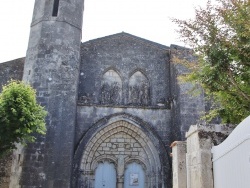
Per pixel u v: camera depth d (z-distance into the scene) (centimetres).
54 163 1484
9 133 1200
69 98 1623
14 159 1512
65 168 1501
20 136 1224
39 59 1648
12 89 1259
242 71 873
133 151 1805
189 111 1744
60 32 1709
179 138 1694
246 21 790
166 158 1748
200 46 891
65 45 1700
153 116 1839
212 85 904
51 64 1645
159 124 1828
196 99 1767
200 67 946
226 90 898
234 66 870
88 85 1864
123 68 1934
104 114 1800
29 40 1739
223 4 862
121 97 1878
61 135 1545
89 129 1745
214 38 860
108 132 1808
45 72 1628
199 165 722
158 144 1772
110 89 1891
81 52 1919
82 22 1869
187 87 1783
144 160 1791
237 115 1005
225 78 861
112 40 1988
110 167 1780
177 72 1823
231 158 595
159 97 1908
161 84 1938
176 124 1759
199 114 1739
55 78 1627
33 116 1248
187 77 1026
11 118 1202
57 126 1549
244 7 836
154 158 1755
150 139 1783
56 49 1675
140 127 1795
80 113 1778
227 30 856
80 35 1798
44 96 1585
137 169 1784
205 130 748
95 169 1755
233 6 853
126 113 1811
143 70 1953
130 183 1756
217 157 680
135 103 1881
